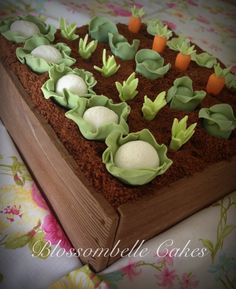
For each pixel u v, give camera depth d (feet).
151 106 0.76
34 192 0.79
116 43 1.01
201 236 0.77
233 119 0.78
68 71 0.80
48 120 0.71
